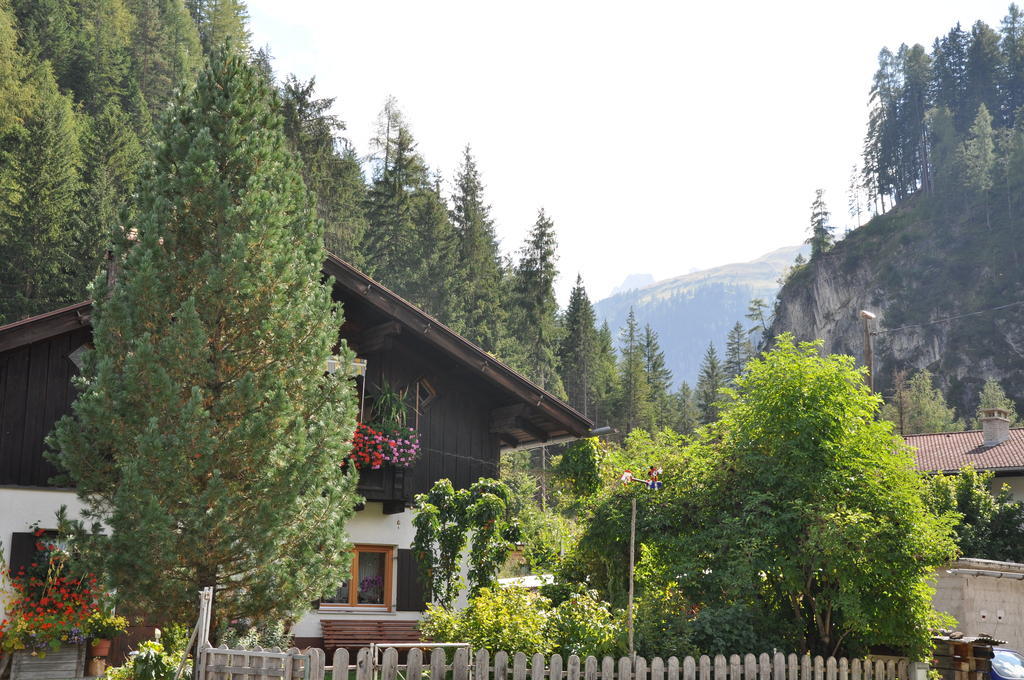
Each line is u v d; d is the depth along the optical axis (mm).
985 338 153875
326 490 13492
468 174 73625
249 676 10625
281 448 12305
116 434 12078
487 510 16641
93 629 14906
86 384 12695
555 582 17625
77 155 56500
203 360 12195
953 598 21250
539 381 70250
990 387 113750
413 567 18234
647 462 17219
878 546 14625
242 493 12320
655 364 116062
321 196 57594
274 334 12703
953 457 40156
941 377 154000
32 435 15703
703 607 15266
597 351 84500
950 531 15602
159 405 11898
